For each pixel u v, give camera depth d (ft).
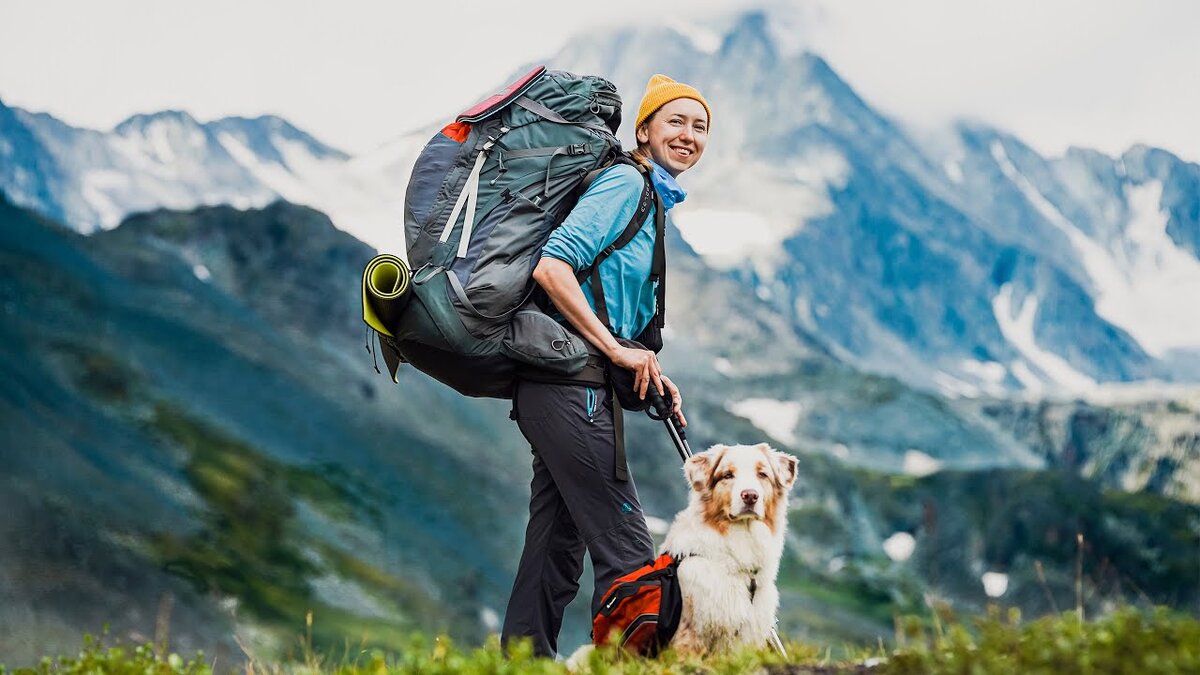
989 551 357.82
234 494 253.85
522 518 325.01
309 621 21.35
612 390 18.51
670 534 19.58
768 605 19.12
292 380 341.41
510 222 18.30
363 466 312.71
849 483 419.54
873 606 325.42
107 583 186.60
